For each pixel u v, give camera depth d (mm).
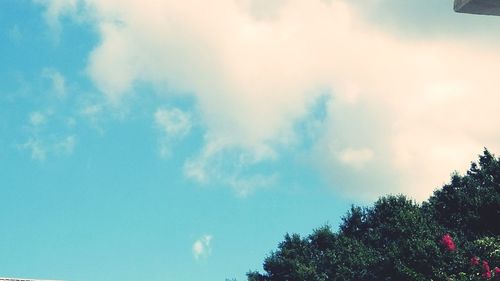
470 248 37406
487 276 31703
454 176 54938
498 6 6078
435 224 46281
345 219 67312
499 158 53438
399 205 57938
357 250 58719
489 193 46812
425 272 36781
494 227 44875
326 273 60906
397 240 43188
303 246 66000
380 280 40219
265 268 65750
